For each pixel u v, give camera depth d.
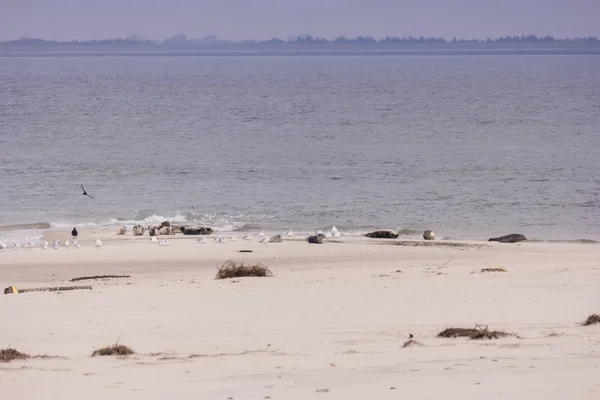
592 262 118.06
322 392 41.81
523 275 95.88
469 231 165.62
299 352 56.53
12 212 184.12
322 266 122.81
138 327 68.88
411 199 196.88
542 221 173.88
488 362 50.09
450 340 59.59
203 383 45.84
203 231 161.75
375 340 60.59
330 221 175.50
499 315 70.44
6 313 76.00
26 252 137.25
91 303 80.69
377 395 40.56
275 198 199.75
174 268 122.94
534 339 58.66
